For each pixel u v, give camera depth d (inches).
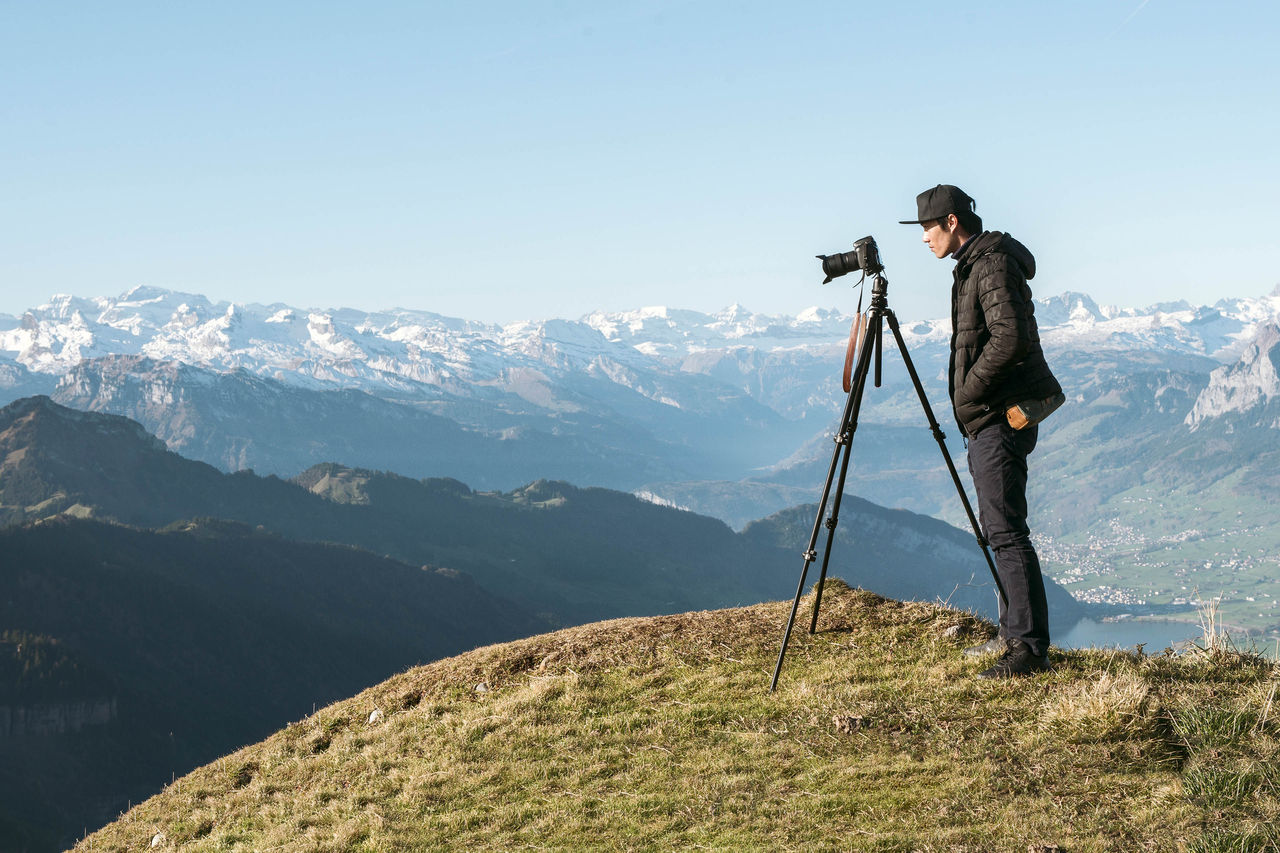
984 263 278.4
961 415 294.4
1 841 5280.5
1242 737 248.8
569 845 252.5
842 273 308.0
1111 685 270.5
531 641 423.8
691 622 404.2
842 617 380.8
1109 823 222.1
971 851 215.5
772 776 268.5
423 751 339.3
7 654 7445.9
